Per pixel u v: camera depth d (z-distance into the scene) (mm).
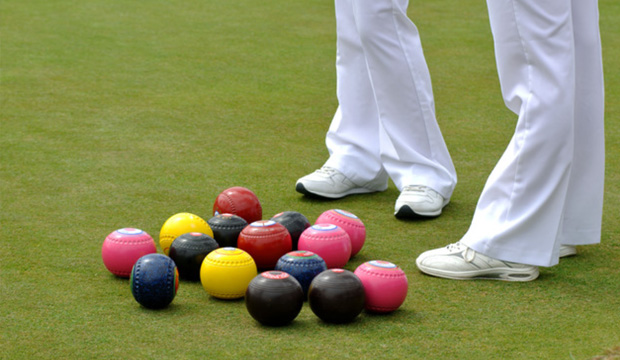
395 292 4898
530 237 5523
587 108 5758
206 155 8789
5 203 7133
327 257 5578
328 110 10875
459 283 5562
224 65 13461
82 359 4348
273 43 15164
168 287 4961
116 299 5188
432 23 16922
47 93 11430
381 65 7082
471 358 4379
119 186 7676
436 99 11438
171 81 12359
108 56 13883
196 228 5773
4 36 15094
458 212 7219
